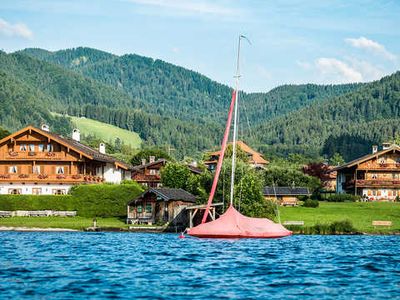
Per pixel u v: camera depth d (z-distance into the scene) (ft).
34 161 393.29
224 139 267.39
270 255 191.21
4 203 350.43
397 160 465.47
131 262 169.27
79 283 131.85
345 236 287.07
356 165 467.11
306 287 130.82
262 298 118.11
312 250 210.38
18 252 193.57
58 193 387.14
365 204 414.00
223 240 244.42
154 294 120.47
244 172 318.65
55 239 248.93
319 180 498.69
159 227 310.45
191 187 371.76
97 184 357.00
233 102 268.21
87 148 423.64
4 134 568.00
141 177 485.15
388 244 241.55
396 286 133.39
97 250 202.39
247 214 305.94
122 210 349.20
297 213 354.54
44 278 138.21
